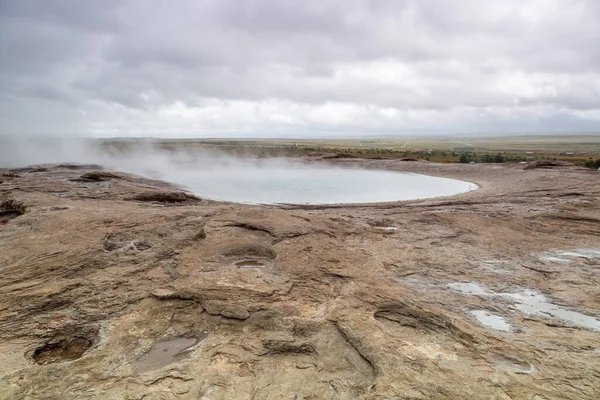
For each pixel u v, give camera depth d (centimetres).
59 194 1593
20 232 952
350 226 1152
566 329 596
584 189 1967
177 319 634
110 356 527
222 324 618
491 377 464
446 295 716
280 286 723
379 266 840
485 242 1051
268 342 561
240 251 920
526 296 719
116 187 1869
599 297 716
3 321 597
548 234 1157
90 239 905
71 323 605
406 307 647
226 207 1339
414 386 449
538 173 2672
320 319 618
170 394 447
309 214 1262
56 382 465
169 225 1059
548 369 479
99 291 696
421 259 905
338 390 459
